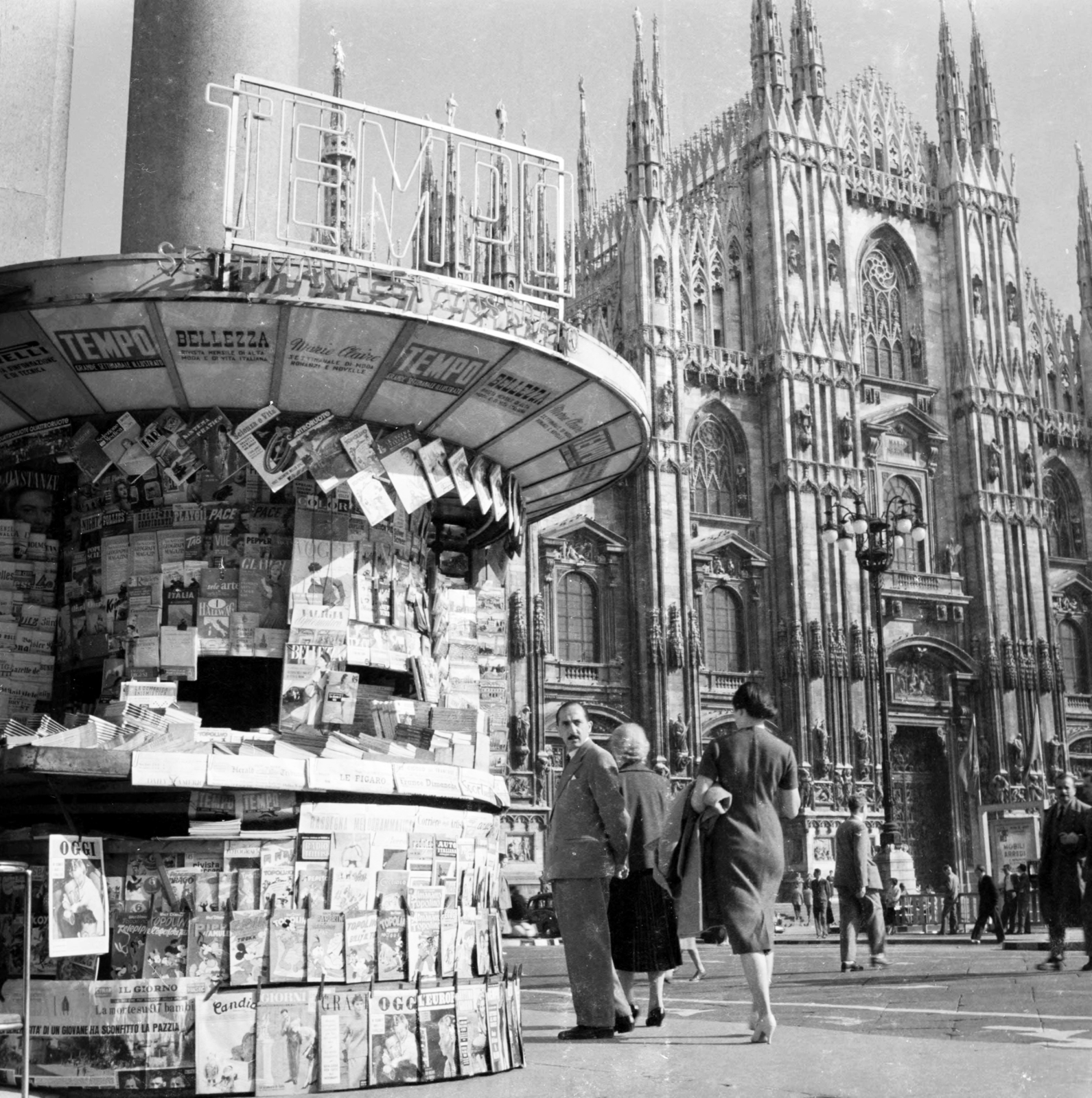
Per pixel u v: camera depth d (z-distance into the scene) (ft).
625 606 177.47
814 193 199.62
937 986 43.70
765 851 23.76
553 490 28.71
